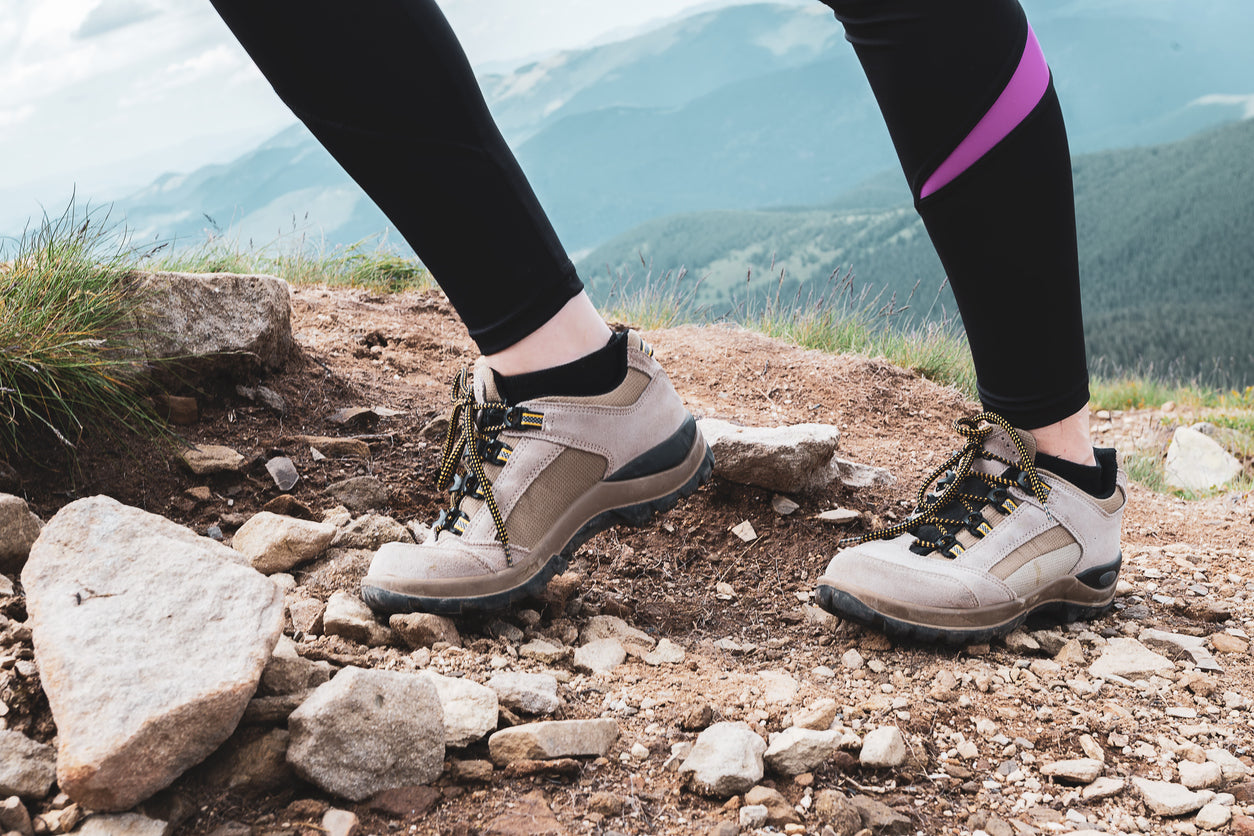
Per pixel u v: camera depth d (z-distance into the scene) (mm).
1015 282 1426
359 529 1729
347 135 1148
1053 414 1572
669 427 1542
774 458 2029
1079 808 1132
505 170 1236
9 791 932
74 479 1738
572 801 1045
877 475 2373
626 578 1823
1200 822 1092
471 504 1489
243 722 1062
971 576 1544
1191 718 1361
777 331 5289
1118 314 127188
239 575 1154
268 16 1064
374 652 1329
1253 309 181500
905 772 1177
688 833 1004
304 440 2010
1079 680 1462
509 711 1197
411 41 1105
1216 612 1782
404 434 2145
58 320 1835
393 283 4781
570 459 1462
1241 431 7078
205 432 1967
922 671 1480
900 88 1336
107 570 1116
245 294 2119
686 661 1467
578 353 1452
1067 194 1395
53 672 975
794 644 1596
